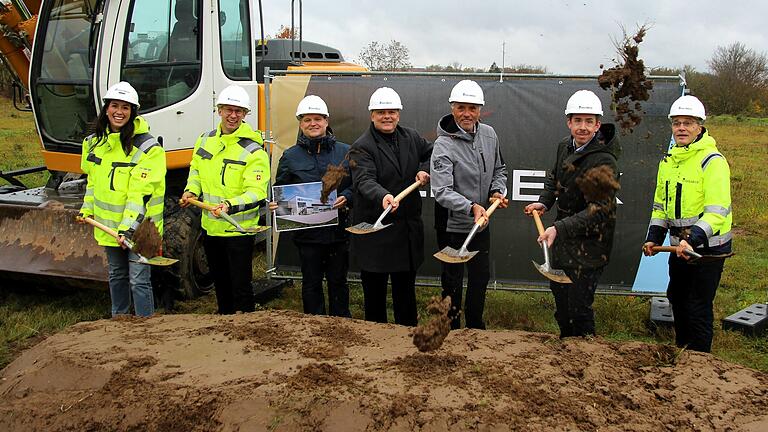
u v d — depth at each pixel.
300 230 5.00
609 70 4.25
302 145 5.07
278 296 6.73
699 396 3.04
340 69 8.45
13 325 5.74
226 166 4.88
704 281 4.38
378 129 4.71
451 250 4.26
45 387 3.24
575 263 4.22
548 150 6.03
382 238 4.69
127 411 2.99
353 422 2.80
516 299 6.69
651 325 5.93
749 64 32.81
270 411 2.88
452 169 4.68
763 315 5.95
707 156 4.35
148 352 3.43
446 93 6.12
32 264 5.81
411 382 3.06
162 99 6.09
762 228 10.40
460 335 3.75
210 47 6.41
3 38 6.89
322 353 3.40
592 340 3.67
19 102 7.35
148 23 5.94
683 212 4.45
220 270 5.17
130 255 4.91
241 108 4.85
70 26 6.01
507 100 6.02
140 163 4.80
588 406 2.91
